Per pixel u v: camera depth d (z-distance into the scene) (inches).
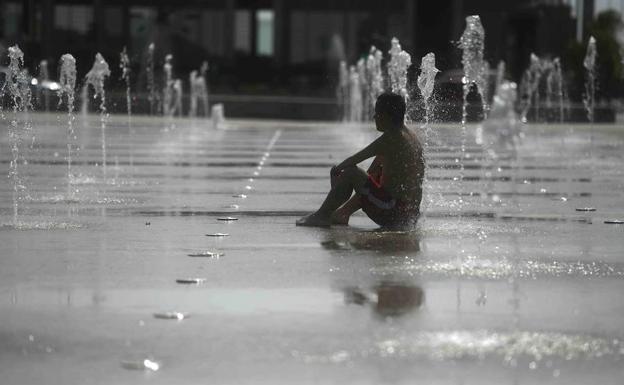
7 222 936.3
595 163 1894.7
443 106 1512.1
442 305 586.9
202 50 5142.7
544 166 1802.4
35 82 3954.2
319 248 785.6
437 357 483.8
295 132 3031.5
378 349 495.5
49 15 5064.0
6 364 470.6
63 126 3093.0
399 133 885.2
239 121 3853.3
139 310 571.8
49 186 1288.1
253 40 5359.3
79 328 532.4
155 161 1754.4
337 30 5172.2
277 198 1173.1
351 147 2265.0
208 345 501.7
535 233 888.9
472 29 1444.4
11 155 1860.2
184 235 856.9
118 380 448.5
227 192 1238.3
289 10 5177.2
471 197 1215.6
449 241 828.6
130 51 5068.9
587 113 4163.4
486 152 2224.4
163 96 4183.1
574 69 4530.0
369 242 816.3
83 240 826.8
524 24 5132.9
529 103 4284.0
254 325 539.2
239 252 766.5
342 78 4384.8
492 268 705.0
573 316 564.4
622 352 494.9
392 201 889.5
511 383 446.9
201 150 2089.1
